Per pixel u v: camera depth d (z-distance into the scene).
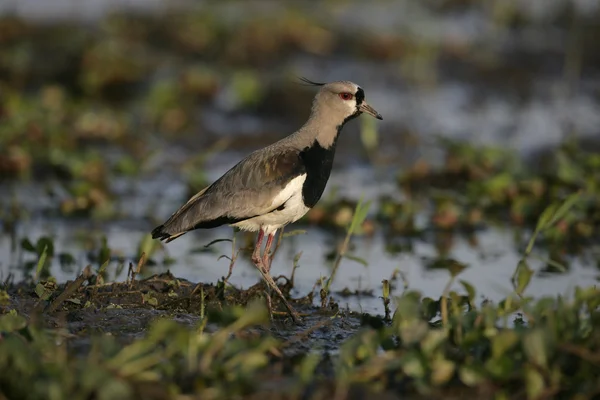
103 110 18.45
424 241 13.77
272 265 12.62
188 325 9.57
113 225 14.03
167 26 22.33
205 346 7.99
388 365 7.91
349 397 7.73
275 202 10.30
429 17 24.48
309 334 9.70
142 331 9.45
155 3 24.28
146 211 14.65
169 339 8.41
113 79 19.52
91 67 19.73
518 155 16.47
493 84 20.73
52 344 8.27
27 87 19.42
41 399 7.24
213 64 21.06
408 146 17.66
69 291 9.82
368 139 15.53
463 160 15.95
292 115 18.69
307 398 7.82
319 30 22.45
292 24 22.19
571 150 15.72
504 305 9.04
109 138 17.48
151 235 11.30
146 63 20.58
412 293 8.88
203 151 17.31
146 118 18.41
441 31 23.27
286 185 10.30
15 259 12.43
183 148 17.42
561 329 8.06
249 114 18.72
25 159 15.77
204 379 7.71
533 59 21.75
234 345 8.02
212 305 10.09
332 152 10.90
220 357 7.94
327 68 21.00
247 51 21.52
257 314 8.14
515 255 13.16
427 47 21.42
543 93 20.38
